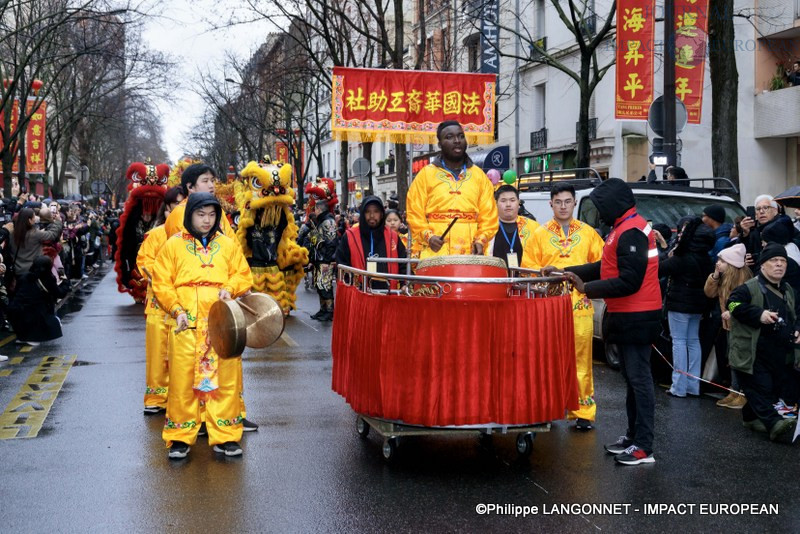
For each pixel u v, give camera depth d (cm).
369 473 578
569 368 614
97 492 535
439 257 598
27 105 3078
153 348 732
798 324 671
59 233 1277
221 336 569
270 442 653
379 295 586
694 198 1080
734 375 793
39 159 3209
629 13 1540
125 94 3772
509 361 572
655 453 632
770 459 616
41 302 1130
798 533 473
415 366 566
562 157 2588
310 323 1377
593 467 596
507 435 687
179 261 610
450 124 684
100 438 662
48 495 529
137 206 1622
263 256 1382
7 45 2755
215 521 486
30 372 935
